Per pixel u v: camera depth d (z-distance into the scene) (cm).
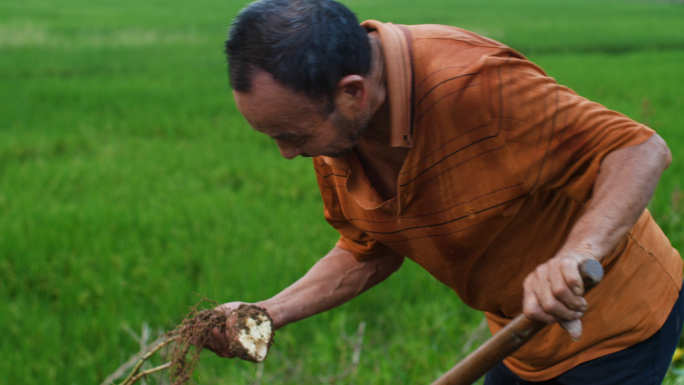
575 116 157
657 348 198
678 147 764
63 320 422
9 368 355
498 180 166
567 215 183
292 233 534
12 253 488
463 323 395
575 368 198
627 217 151
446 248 186
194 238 538
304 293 210
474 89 157
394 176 180
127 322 400
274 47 144
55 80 1296
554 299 144
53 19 2653
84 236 527
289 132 154
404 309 411
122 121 980
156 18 2845
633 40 2164
